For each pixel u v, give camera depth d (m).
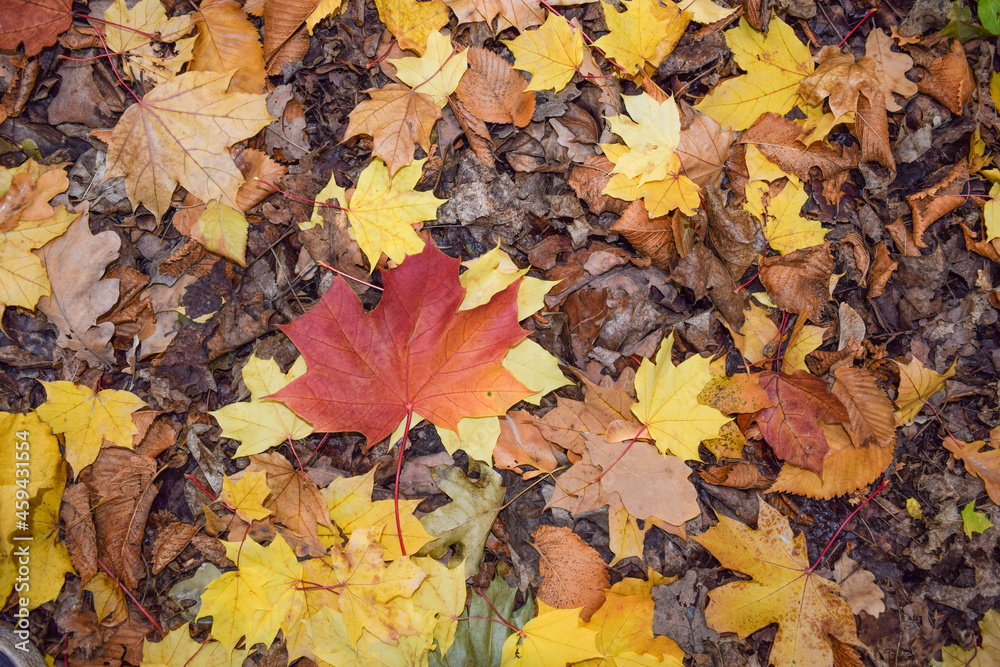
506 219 0.79
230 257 0.78
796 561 0.77
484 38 0.79
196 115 0.75
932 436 0.81
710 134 0.79
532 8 0.79
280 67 0.79
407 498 0.77
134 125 0.75
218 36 0.78
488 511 0.76
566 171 0.79
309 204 0.79
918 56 0.81
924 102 0.82
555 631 0.73
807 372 0.77
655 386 0.75
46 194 0.76
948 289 0.81
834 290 0.81
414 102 0.77
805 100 0.79
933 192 0.81
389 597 0.73
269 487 0.76
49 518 0.75
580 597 0.76
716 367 0.78
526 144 0.79
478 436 0.75
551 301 0.79
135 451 0.76
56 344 0.77
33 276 0.75
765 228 0.80
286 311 0.78
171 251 0.78
